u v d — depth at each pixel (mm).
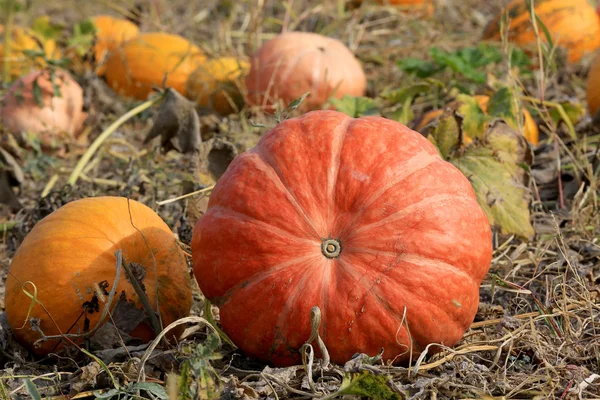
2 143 5750
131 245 3400
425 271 2982
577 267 4152
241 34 8516
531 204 4516
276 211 3020
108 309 3299
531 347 3434
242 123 6324
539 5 7441
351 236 3002
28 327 3377
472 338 3539
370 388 2801
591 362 3400
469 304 3133
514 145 4598
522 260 4320
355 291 2965
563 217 4820
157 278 3434
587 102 6395
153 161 5562
